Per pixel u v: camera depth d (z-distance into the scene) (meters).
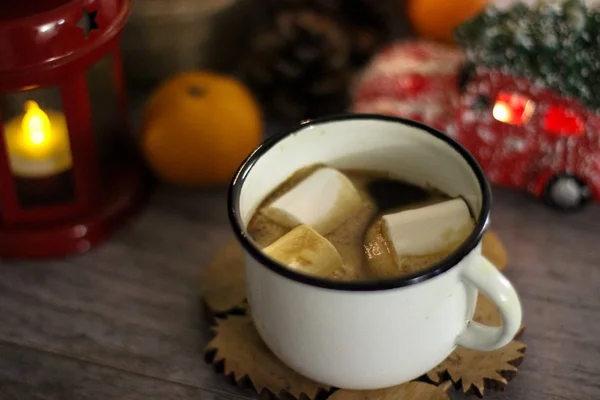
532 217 0.64
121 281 0.62
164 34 0.69
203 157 0.64
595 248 0.62
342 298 0.51
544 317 0.59
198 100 0.64
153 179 0.67
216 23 0.70
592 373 0.57
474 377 0.56
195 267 0.62
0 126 0.59
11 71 0.57
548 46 0.61
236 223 0.52
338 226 0.56
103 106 0.63
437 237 0.54
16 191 0.62
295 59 0.68
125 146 0.66
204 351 0.58
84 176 0.62
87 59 0.58
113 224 0.64
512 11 0.63
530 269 0.61
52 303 0.61
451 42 0.70
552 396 0.56
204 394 0.57
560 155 0.63
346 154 0.57
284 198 0.56
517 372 0.57
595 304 0.60
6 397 0.57
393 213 0.55
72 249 0.63
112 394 0.57
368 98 0.67
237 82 0.68
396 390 0.55
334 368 0.53
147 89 0.72
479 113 0.64
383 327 0.52
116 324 0.60
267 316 0.54
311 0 0.71
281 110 0.69
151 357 0.58
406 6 0.75
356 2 0.71
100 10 0.58
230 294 0.59
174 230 0.64
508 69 0.62
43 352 0.58
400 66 0.67
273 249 0.53
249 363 0.57
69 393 0.57
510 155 0.64
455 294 0.52
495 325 0.57
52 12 0.56
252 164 0.55
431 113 0.65
